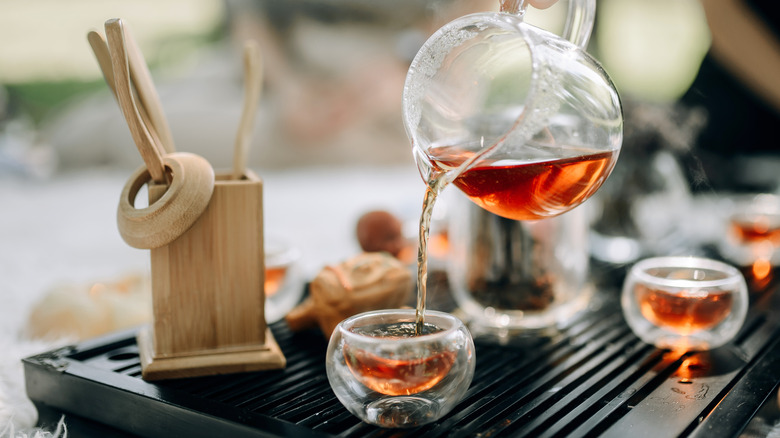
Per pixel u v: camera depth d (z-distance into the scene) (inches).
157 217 23.2
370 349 21.1
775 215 34.4
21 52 95.4
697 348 25.7
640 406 22.4
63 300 29.0
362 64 76.7
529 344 26.2
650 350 25.8
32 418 23.3
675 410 22.2
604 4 72.2
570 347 26.0
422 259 22.0
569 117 21.5
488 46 22.1
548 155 21.4
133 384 23.3
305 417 22.1
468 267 27.4
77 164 78.6
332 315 25.9
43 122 94.4
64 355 24.9
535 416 22.0
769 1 44.0
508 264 26.9
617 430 21.3
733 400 22.5
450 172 21.3
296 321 26.6
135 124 23.0
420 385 21.1
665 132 34.8
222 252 24.1
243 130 25.5
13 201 58.5
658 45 78.5
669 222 35.2
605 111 21.9
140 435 22.7
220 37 96.5
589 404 22.5
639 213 34.5
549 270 26.9
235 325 24.4
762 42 44.8
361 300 25.7
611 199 34.6
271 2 74.6
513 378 24.0
